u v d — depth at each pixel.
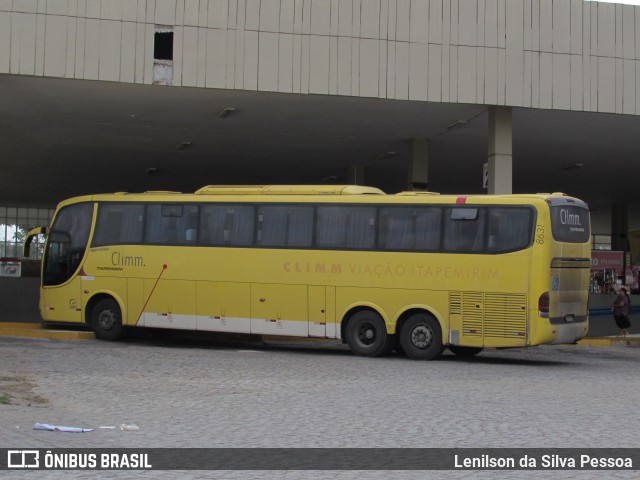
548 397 14.24
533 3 24.44
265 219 22.47
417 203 21.11
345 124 28.62
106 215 24.38
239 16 22.81
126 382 15.27
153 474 8.14
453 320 20.50
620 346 28.28
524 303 19.78
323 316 21.67
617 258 39.56
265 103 25.44
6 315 33.59
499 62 24.23
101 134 32.00
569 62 24.62
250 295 22.39
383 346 21.19
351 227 21.62
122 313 23.88
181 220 23.39
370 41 23.50
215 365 18.53
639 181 45.06
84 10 22.12
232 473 8.23
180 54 22.58
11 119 29.27
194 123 29.25
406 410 12.57
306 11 23.14
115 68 22.25
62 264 24.84
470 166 38.41
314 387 15.16
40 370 16.66
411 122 27.95
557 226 20.02
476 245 20.41
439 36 23.91
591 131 29.69
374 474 8.26
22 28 21.94
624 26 24.94
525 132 29.98
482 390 15.12
